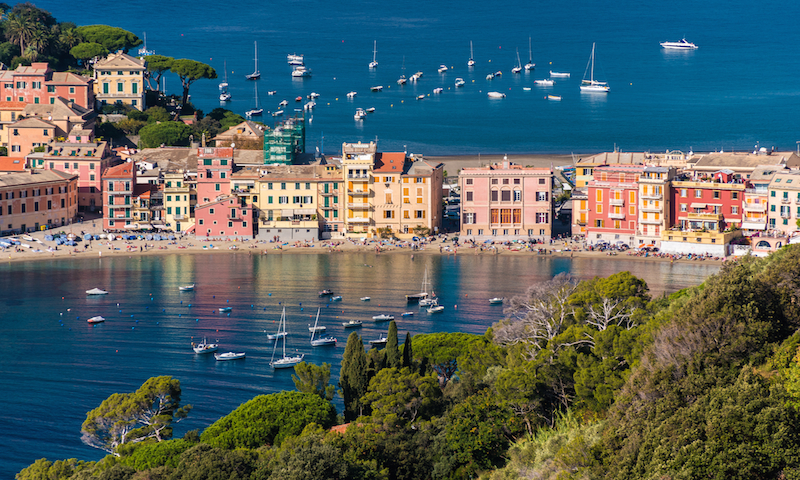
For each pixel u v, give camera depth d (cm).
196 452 15625
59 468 16850
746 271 15412
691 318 14388
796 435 11681
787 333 14488
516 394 16625
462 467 15975
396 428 16738
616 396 14700
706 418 12281
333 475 14900
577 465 13312
